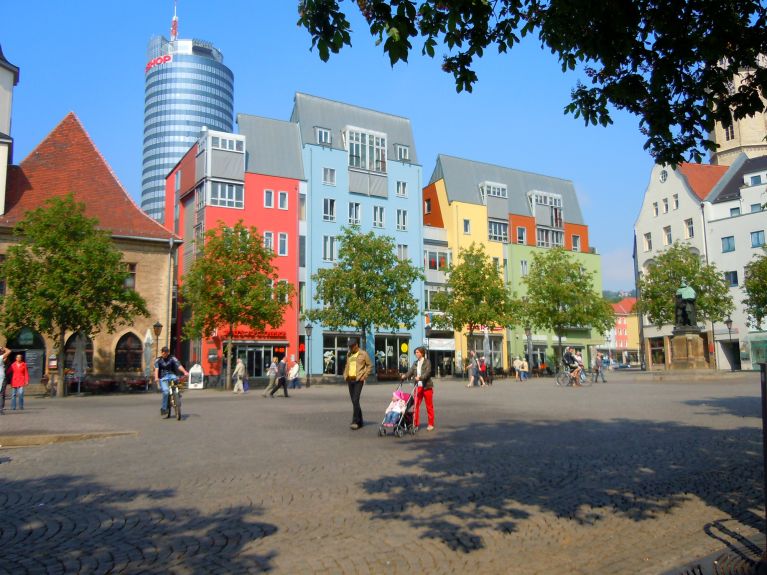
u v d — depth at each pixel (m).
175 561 5.02
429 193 65.69
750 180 60.78
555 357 65.38
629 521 6.11
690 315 37.41
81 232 32.38
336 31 5.99
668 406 18.23
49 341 38.09
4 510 6.69
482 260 49.34
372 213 57.00
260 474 8.58
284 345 49.69
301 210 53.09
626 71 7.21
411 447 11.02
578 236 72.56
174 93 188.00
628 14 6.54
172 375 17.38
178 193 54.62
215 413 19.20
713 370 35.66
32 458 10.28
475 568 4.86
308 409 20.53
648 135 7.70
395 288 44.78
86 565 4.93
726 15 6.62
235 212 49.75
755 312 48.41
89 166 44.00
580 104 7.58
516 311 50.75
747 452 9.77
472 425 14.31
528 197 69.31
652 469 8.57
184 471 8.88
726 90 7.22
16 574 4.73
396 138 60.81
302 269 52.16
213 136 49.47
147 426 15.19
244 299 37.16
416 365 13.48
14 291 30.78
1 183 38.62
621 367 87.25
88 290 30.86
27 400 28.77
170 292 42.50
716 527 5.88
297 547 5.34
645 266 69.00
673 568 4.73
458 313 47.50
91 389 37.50
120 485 7.93
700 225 62.50
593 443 11.02
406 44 5.94
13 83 42.16
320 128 55.50
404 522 6.09
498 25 6.94
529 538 5.59
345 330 52.75
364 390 34.53
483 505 6.72
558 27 6.82
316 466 9.17
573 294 51.28
